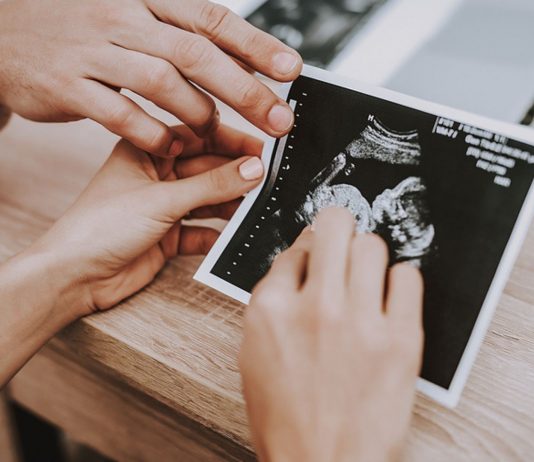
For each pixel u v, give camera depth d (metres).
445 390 0.45
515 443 0.43
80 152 0.80
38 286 0.52
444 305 0.47
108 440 0.73
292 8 0.84
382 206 0.51
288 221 0.55
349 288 0.37
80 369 0.68
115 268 0.55
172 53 0.53
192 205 0.55
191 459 0.64
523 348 0.50
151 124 0.55
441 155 0.49
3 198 0.72
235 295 0.53
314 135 0.55
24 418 0.93
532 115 0.65
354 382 0.35
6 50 0.61
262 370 0.37
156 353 0.51
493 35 0.78
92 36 0.56
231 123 0.73
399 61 0.75
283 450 0.35
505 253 0.46
